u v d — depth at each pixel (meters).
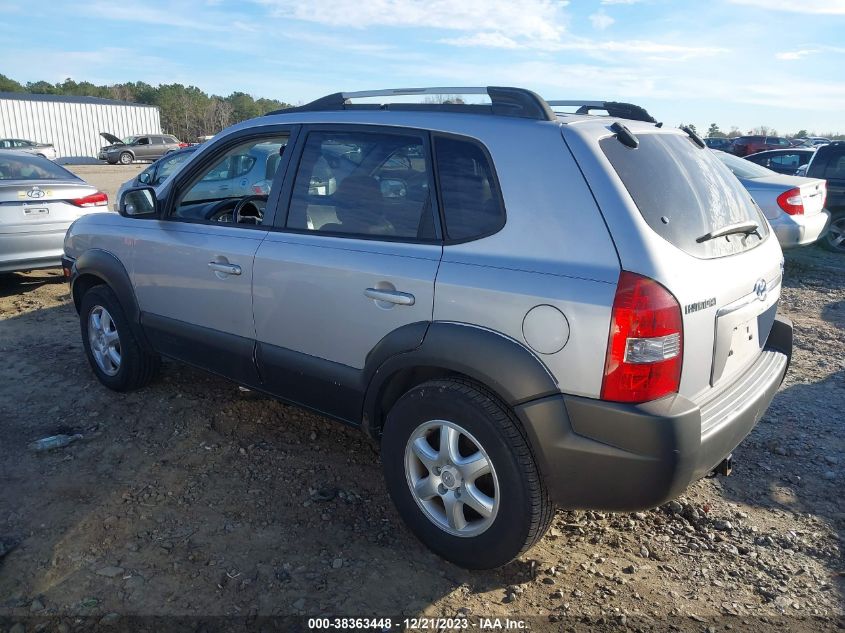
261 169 6.68
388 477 3.09
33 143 36.12
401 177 3.08
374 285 3.01
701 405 2.68
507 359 2.60
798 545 3.20
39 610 2.66
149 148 38.81
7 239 6.92
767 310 3.20
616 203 2.53
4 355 5.43
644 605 2.79
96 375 4.80
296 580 2.87
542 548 3.14
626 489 2.49
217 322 3.79
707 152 3.40
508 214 2.72
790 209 8.73
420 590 2.83
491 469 2.71
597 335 2.43
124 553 3.01
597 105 3.52
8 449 3.90
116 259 4.38
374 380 3.06
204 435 4.11
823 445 4.15
